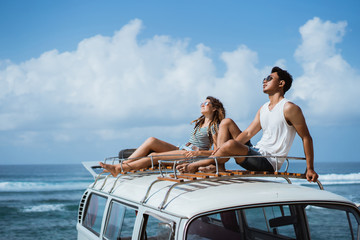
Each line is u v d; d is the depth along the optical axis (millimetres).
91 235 4852
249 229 3328
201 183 3611
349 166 163125
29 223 25047
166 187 3635
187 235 2814
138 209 3590
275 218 3521
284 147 4305
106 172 5438
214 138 5406
